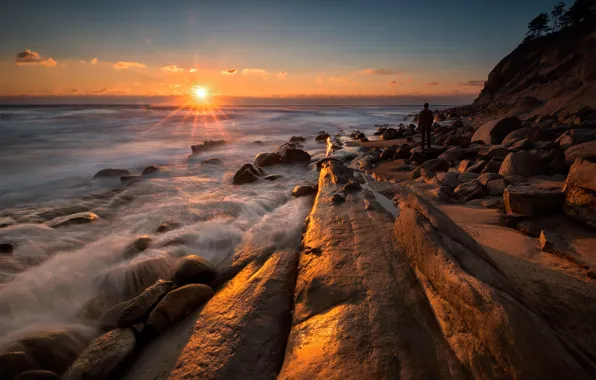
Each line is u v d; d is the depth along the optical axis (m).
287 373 2.24
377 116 57.19
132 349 2.76
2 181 10.13
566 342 2.01
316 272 3.45
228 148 17.36
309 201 7.00
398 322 2.54
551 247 3.67
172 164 13.11
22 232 5.66
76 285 3.98
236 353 2.51
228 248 4.81
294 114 60.16
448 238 3.09
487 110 28.91
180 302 3.19
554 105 22.03
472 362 2.06
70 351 2.91
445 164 8.98
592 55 34.22
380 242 3.99
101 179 10.20
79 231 5.76
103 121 34.69
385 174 9.29
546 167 6.61
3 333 3.11
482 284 2.31
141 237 5.13
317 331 2.59
